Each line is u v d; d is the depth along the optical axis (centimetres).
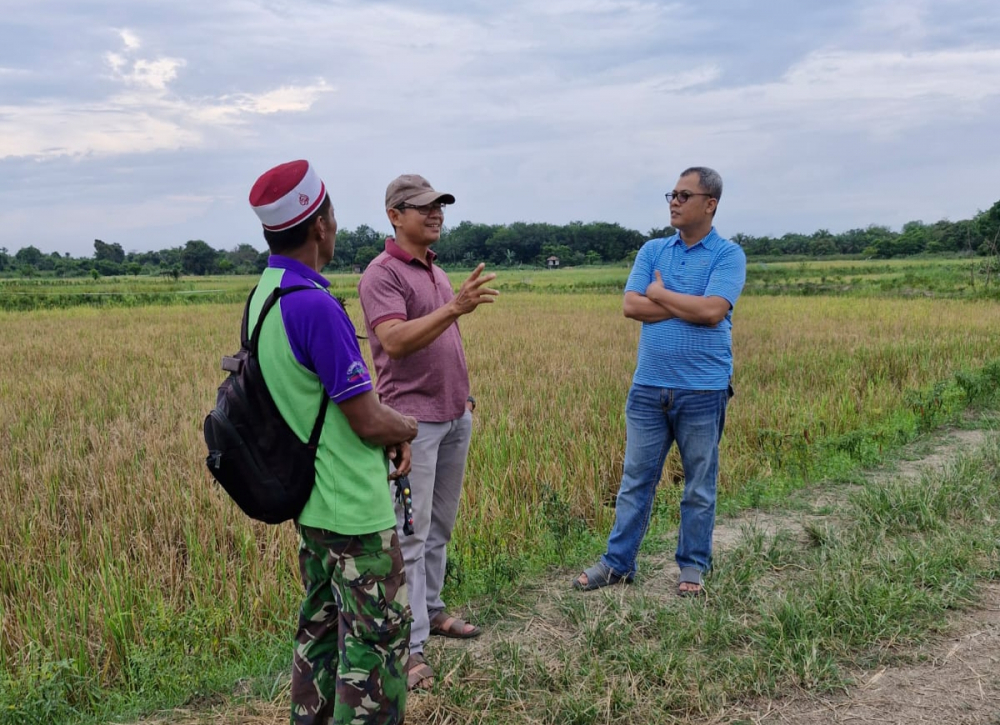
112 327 2088
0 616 372
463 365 346
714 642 347
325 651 261
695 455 400
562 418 759
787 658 321
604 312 2412
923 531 469
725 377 400
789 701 304
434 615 370
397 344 308
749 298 2877
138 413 891
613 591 411
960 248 8794
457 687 311
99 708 318
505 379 1009
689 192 394
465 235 12650
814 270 5519
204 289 4562
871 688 310
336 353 225
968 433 746
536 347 1400
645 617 370
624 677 320
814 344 1327
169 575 417
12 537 492
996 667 319
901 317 1878
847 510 521
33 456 686
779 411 786
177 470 602
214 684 328
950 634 347
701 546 403
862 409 830
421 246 332
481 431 710
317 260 245
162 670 330
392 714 245
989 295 2762
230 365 235
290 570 429
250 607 385
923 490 510
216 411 233
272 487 232
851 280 4116
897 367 1088
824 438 687
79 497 557
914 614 360
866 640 339
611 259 12494
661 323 401
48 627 361
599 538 493
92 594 403
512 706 303
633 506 413
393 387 329
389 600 241
